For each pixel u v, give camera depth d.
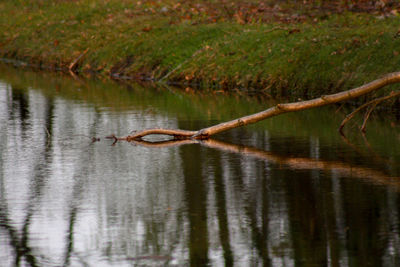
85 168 12.05
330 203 9.86
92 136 14.74
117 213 9.66
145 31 27.41
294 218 9.32
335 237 8.62
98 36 28.88
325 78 19.27
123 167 12.09
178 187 10.80
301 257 8.09
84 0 33.50
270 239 8.64
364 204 9.80
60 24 31.42
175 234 8.85
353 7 25.42
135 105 18.72
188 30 25.83
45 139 14.49
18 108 18.45
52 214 9.63
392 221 9.12
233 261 8.03
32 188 10.86
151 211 9.70
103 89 22.28
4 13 35.00
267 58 21.59
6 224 9.27
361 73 18.50
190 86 22.70
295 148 13.30
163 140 14.38
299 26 23.28
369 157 12.45
